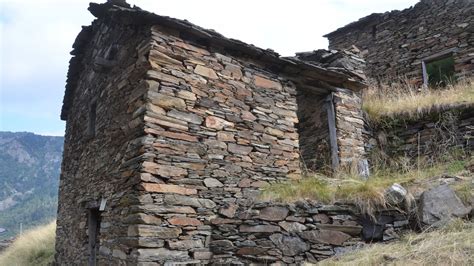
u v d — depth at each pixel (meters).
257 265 4.74
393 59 11.22
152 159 4.77
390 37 11.41
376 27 11.80
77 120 8.66
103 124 6.55
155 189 4.72
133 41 5.75
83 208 7.16
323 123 7.54
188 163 5.07
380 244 4.43
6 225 75.88
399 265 3.57
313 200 5.02
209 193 5.19
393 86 10.59
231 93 5.77
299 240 4.73
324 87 7.33
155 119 4.91
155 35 5.16
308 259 4.63
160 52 5.14
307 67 6.55
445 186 4.45
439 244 3.73
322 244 4.67
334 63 7.64
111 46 6.64
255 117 5.97
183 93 5.23
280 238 4.79
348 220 4.75
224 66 5.79
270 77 6.38
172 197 4.84
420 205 4.43
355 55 7.86
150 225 4.59
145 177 4.66
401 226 4.50
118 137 5.70
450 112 7.23
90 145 7.21
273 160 6.02
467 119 7.05
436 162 6.84
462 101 7.32
